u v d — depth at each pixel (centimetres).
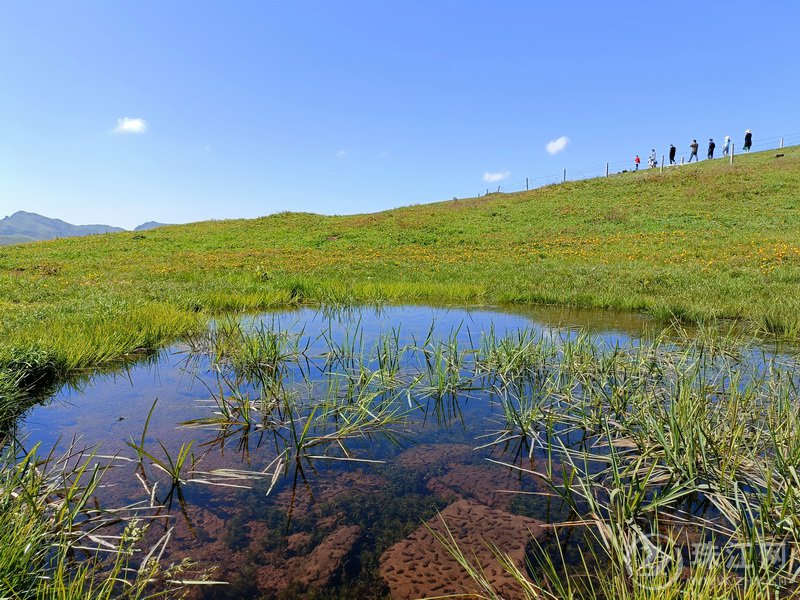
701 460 270
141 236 2997
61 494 262
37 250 2530
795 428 270
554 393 428
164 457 322
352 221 3203
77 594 178
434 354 591
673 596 170
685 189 2836
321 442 348
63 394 456
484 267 1634
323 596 198
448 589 200
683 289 1037
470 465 310
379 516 255
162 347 655
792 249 1439
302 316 925
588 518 246
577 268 1451
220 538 236
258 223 3328
